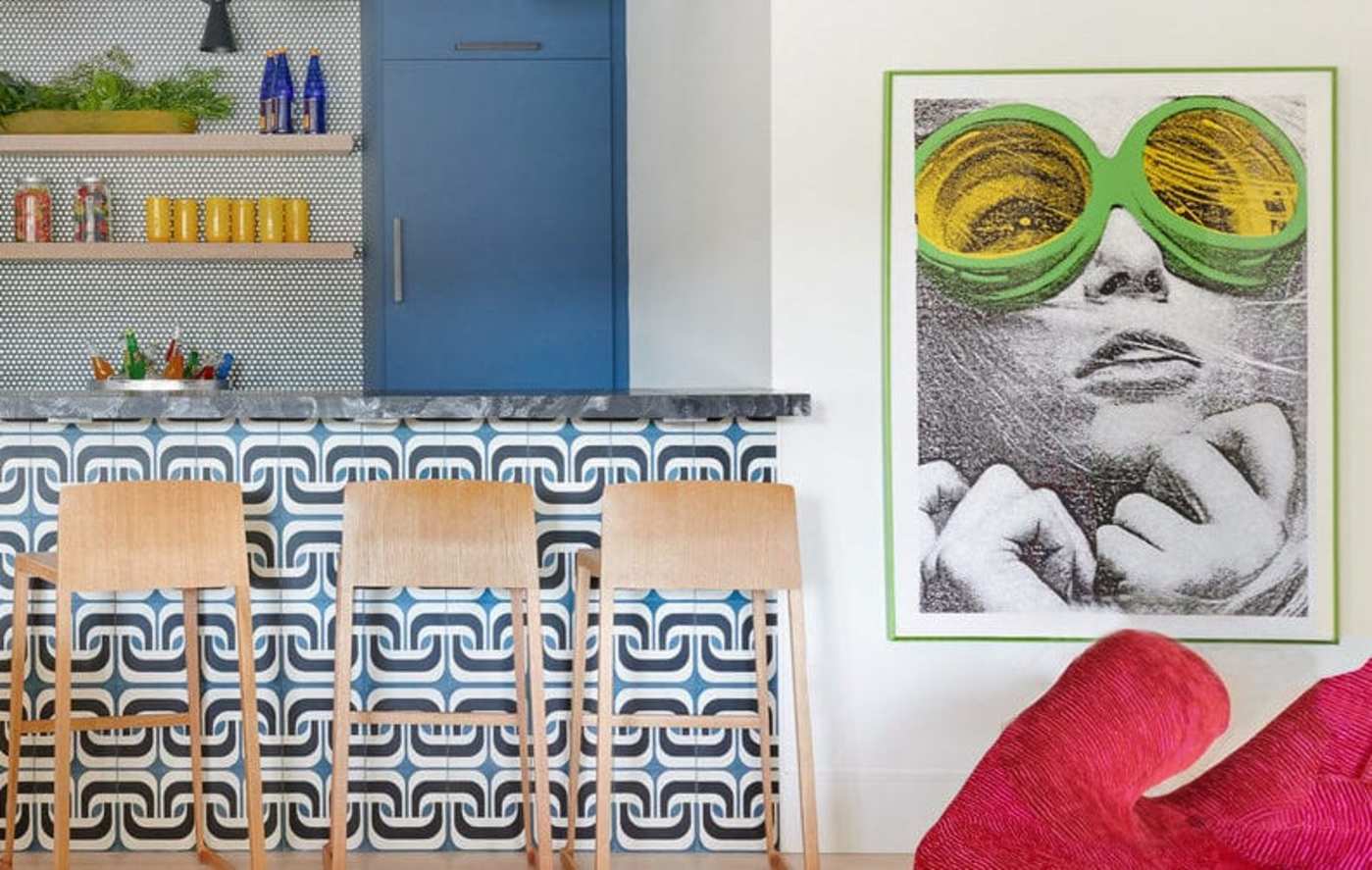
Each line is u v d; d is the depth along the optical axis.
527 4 4.97
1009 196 3.39
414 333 5.01
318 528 3.30
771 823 3.29
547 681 3.34
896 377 3.39
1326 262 3.37
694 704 3.35
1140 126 3.38
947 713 3.41
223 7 5.02
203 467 3.29
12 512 3.29
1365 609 3.39
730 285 3.81
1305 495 3.38
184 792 3.31
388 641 3.32
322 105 4.99
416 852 3.32
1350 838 1.34
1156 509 3.38
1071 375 3.39
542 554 3.33
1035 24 3.39
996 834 1.11
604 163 5.01
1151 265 3.38
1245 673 3.39
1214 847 1.33
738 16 3.68
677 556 2.87
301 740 3.31
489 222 5.00
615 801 3.36
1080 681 1.29
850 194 3.40
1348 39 3.38
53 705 3.30
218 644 3.30
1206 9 3.38
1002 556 3.39
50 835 3.29
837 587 3.40
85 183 4.98
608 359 5.04
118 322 5.17
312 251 4.91
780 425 3.39
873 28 3.39
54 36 5.12
